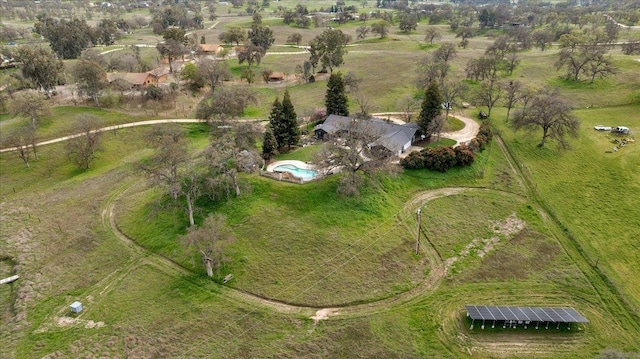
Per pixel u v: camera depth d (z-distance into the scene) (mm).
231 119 114750
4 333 55375
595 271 62469
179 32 192125
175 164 75625
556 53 184000
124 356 51281
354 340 52281
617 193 80688
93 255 68875
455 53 167125
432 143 96062
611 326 53531
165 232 71812
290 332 53781
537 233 70625
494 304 56906
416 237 69438
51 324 56344
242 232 69688
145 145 106062
